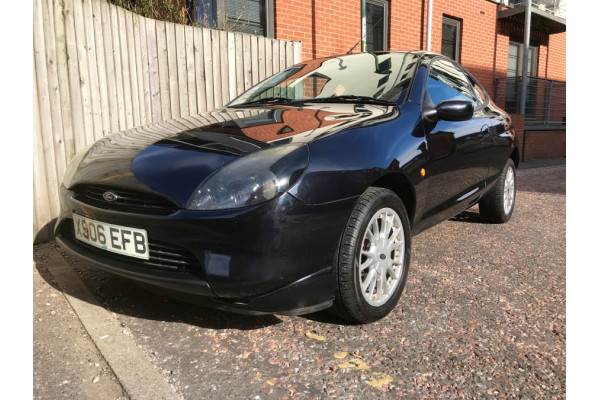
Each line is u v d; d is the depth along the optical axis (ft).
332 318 8.06
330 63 11.86
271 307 6.58
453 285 9.64
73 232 8.26
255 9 20.99
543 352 7.00
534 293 9.27
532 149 36.01
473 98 12.98
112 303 8.52
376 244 7.79
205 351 6.95
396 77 10.37
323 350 7.00
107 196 7.11
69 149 11.84
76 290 8.91
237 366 6.55
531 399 5.89
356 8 24.36
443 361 6.73
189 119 9.33
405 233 8.45
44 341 7.07
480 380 6.29
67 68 11.53
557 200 19.69
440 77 11.39
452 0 30.53
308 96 10.56
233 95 16.44
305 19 22.27
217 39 15.72
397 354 6.91
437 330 7.66
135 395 5.84
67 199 7.94
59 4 11.18
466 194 11.68
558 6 41.88
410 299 8.90
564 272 10.52
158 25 14.16
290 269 6.54
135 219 6.77
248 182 6.35
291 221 6.44
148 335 7.40
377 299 7.87
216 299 6.61
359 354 6.89
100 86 12.46
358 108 9.21
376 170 7.55
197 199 6.38
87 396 5.85
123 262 7.13
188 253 6.63
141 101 13.84
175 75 14.69
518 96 39.11
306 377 6.31
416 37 28.37
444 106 9.50
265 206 6.29
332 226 6.88
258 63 17.12
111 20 12.63
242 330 7.61
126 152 7.67
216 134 7.73
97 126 12.48
